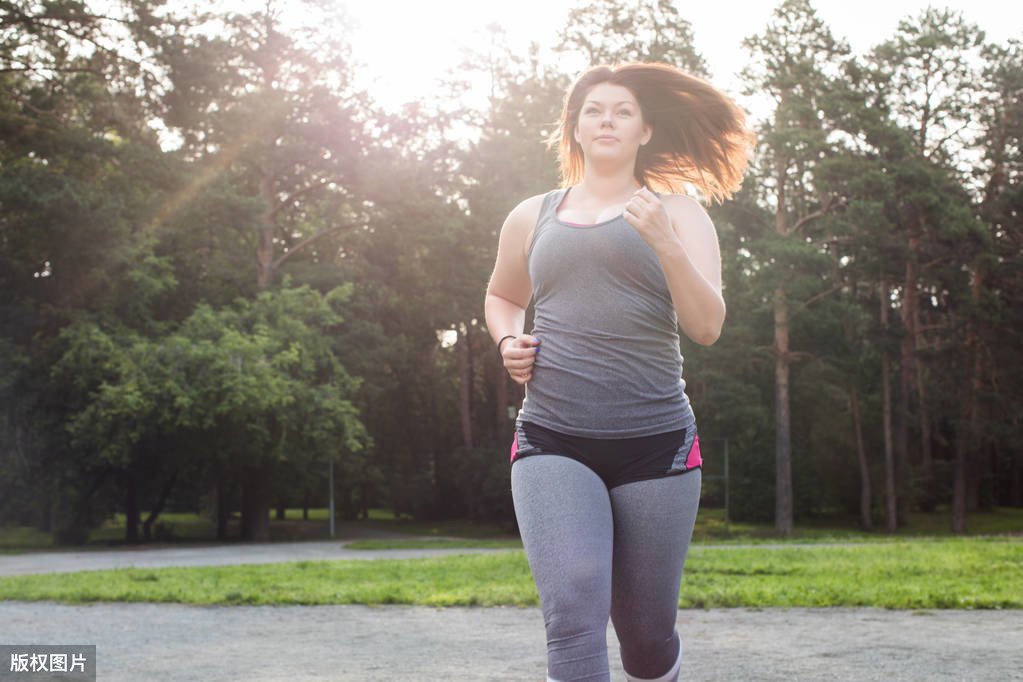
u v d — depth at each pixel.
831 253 39.56
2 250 29.94
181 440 31.78
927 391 46.91
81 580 12.62
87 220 28.95
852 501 46.12
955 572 11.69
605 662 2.21
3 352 29.81
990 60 39.84
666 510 2.36
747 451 45.66
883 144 35.53
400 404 49.84
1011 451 47.28
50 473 31.11
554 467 2.34
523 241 2.65
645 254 2.35
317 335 34.75
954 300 41.38
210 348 31.14
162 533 38.50
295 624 7.52
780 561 13.96
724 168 2.75
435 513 51.34
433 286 43.34
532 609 8.48
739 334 37.84
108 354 30.39
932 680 4.79
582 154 2.83
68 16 27.84
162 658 5.76
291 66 35.88
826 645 6.07
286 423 32.09
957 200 38.38
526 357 2.43
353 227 41.12
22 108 30.05
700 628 6.95
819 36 36.16
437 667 5.33
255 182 38.44
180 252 36.31
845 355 39.25
